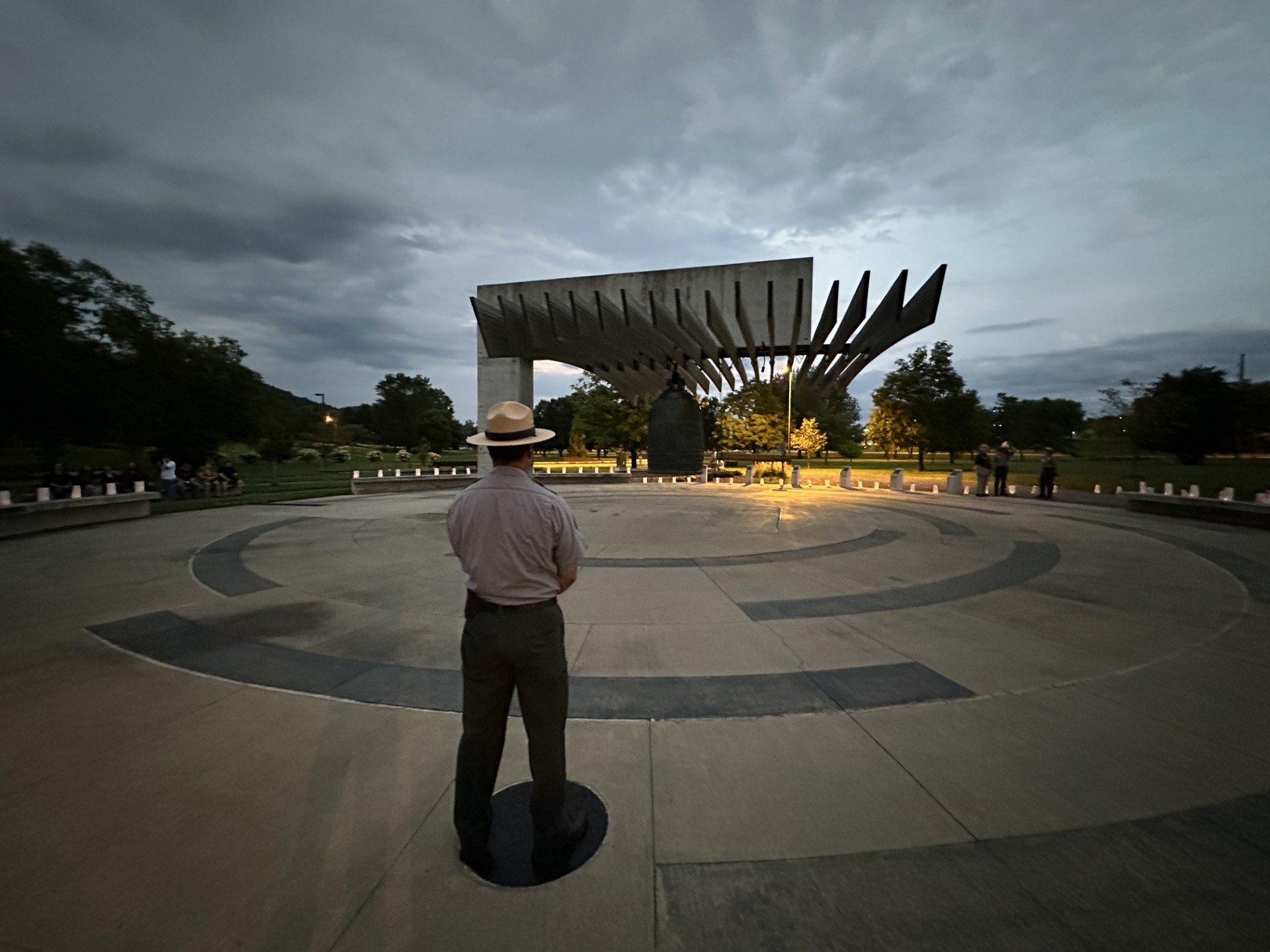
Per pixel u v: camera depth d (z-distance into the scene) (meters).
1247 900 2.23
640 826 2.70
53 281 23.81
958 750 3.39
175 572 8.09
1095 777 3.10
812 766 3.23
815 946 2.03
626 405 46.69
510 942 2.05
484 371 30.22
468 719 2.43
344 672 4.59
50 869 2.40
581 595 6.88
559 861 2.45
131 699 4.09
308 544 10.28
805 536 11.11
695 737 3.56
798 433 52.22
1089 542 10.45
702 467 33.56
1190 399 38.41
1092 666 4.68
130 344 26.64
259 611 6.23
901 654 4.94
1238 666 4.67
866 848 2.54
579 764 3.26
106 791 2.97
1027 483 28.34
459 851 2.53
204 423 34.19
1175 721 3.73
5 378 21.88
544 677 2.37
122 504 13.62
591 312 23.38
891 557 9.05
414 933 2.08
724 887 2.32
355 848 2.54
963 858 2.48
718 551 9.56
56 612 6.18
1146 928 2.10
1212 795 2.93
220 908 2.19
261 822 2.72
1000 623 5.80
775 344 28.02
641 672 4.58
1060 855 2.49
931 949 2.02
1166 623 5.78
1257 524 12.27
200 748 3.41
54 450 26.09
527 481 2.44
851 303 19.95
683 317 22.42
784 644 5.22
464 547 2.39
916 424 47.62
